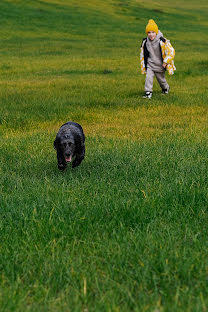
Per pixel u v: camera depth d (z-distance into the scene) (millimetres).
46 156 8711
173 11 81312
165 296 3590
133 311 3479
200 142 9359
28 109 14086
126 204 5477
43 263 4168
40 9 64062
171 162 7766
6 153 8906
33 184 6844
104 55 33469
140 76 22844
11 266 4109
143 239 4492
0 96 16641
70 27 55344
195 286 3688
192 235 4645
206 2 105562
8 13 58281
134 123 12023
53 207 5418
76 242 4629
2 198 6062
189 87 18516
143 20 67000
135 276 3896
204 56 32031
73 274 3936
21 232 4945
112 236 4707
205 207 5465
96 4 75188
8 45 40219
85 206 5582
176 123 11836
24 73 24734
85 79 21531
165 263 4016
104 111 13742
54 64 28156
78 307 3381
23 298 3572
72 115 13016
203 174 6836
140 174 7188
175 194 5887
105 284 3791
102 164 7891
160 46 15234
